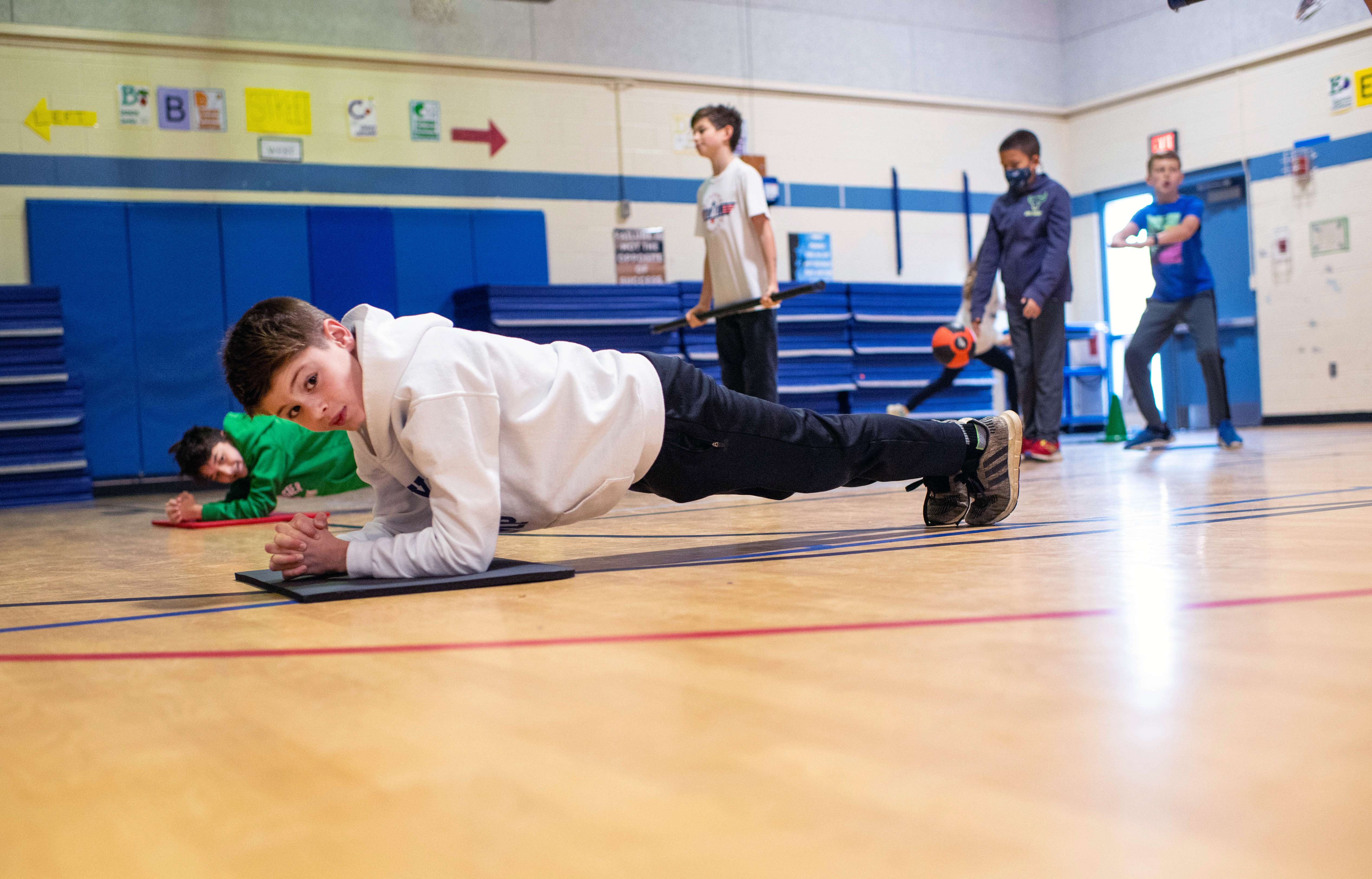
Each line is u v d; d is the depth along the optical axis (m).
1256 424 8.50
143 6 6.47
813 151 8.47
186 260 6.52
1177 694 0.71
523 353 1.51
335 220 6.88
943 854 0.47
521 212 7.41
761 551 1.76
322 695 0.84
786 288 7.98
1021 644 0.90
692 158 8.00
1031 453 4.65
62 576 2.03
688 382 1.57
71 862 0.51
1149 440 5.27
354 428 1.45
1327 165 7.98
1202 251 4.95
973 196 9.08
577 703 0.77
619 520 2.67
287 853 0.50
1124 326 9.27
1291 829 0.48
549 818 0.53
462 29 7.28
